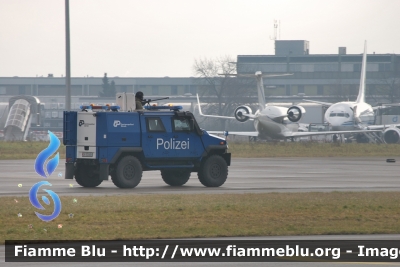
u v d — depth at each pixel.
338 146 189.25
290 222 45.31
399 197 59.16
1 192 64.00
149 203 53.09
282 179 84.19
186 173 75.56
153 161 72.19
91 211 48.56
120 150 70.12
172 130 72.62
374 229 43.03
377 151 175.00
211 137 74.19
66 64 124.12
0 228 42.22
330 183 78.00
